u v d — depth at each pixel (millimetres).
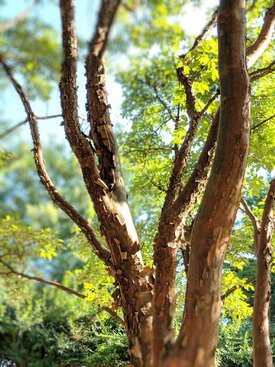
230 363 6098
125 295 2213
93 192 2291
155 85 2148
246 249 4383
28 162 2398
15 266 3232
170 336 1706
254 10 2221
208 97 3307
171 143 3736
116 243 2258
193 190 2174
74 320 6395
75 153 2326
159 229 2139
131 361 2170
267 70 2828
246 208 3459
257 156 3377
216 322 1697
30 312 7016
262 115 3488
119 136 3773
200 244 1754
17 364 7230
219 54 1837
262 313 2584
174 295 2006
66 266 5426
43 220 2811
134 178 4324
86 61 2201
